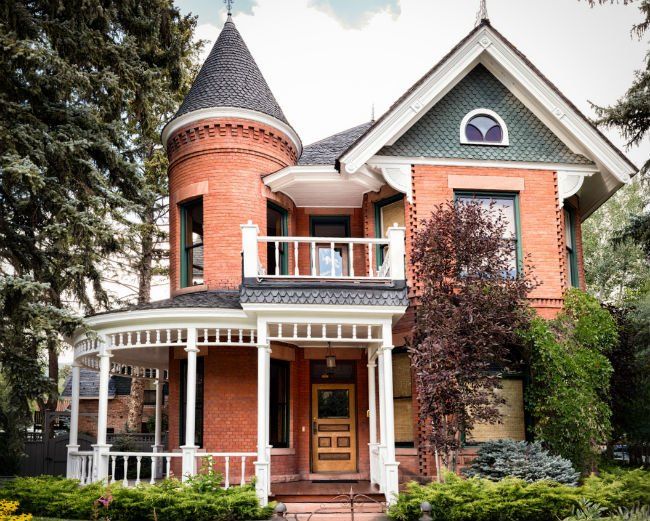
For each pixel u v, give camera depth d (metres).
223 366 14.06
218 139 15.54
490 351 11.51
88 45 13.41
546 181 14.87
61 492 11.55
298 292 11.54
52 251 13.22
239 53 17.02
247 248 11.80
